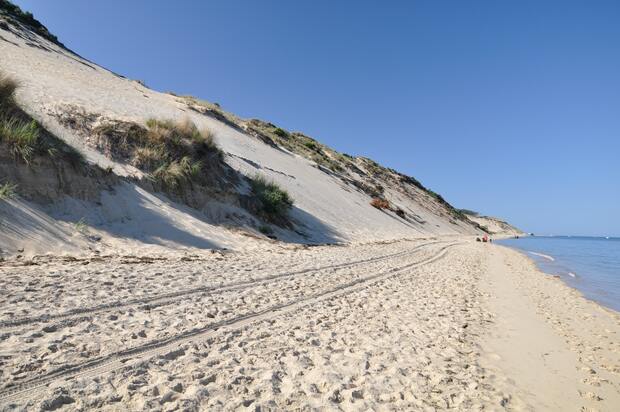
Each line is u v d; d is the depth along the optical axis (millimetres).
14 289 5281
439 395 4055
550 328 7602
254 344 4711
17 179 8406
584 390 4738
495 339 6379
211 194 13961
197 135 15508
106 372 3520
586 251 39844
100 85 20344
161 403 3154
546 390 4625
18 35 23594
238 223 14031
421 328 6383
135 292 5973
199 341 4539
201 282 7160
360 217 26969
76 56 30219
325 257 12672
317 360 4480
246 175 18922
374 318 6547
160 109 22250
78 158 10133
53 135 10086
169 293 6168
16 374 3234
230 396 3434
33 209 8273
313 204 22672
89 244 8453
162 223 10852
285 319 5832
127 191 11031
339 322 6059
